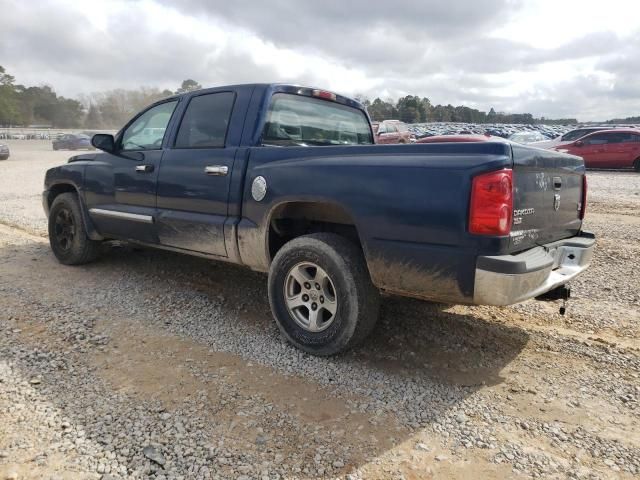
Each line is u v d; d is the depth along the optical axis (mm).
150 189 4516
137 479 2250
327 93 4559
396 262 3059
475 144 2859
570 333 4035
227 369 3301
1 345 3488
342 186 3229
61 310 4191
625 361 3537
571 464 2449
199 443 2516
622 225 8078
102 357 3408
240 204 3814
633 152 16984
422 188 2920
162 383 3092
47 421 2646
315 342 3457
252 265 3887
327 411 2844
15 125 96312
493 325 4160
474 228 2766
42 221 8242
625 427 2771
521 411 2910
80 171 5285
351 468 2371
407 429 2699
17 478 2217
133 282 5039
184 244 4309
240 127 3943
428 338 3869
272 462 2395
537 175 3225
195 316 4211
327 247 3340
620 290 5016
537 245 3352
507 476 2352
